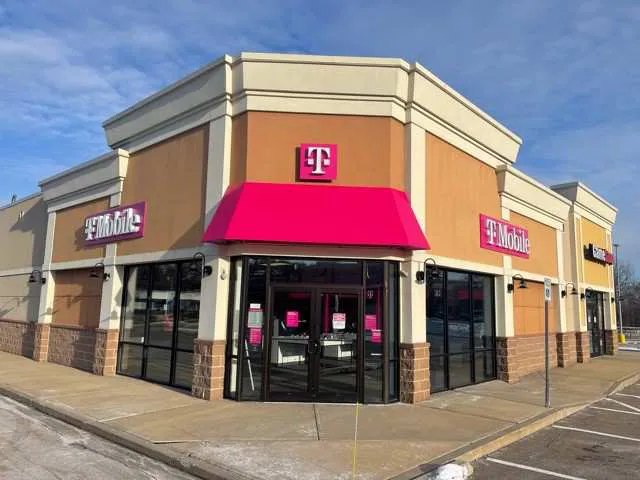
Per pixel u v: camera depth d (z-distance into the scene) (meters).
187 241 11.70
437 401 10.70
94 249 14.96
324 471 6.11
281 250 10.31
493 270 14.12
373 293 10.53
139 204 13.31
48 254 17.25
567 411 10.37
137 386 11.84
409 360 10.52
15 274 20.02
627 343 39.00
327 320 10.39
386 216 10.18
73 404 9.75
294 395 10.15
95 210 15.30
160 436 7.53
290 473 6.03
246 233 9.77
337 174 10.64
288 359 10.27
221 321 10.62
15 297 19.83
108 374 13.49
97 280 14.86
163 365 12.33
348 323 10.40
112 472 6.26
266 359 10.16
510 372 14.16
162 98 12.76
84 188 15.62
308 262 10.48
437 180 11.95
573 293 21.34
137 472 6.29
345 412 9.33
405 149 11.16
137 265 13.61
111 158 14.30
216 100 11.44
